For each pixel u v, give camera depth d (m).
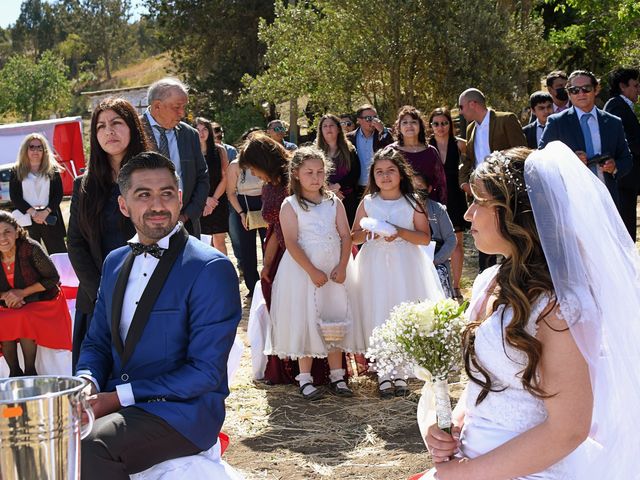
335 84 20.23
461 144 9.97
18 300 6.62
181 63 36.09
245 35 34.12
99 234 4.93
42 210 11.55
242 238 9.62
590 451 2.85
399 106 20.17
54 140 18.80
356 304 6.56
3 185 14.52
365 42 19.95
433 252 6.92
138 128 4.96
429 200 7.22
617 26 14.88
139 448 3.47
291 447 5.41
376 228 6.32
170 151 5.91
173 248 3.72
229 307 3.67
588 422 2.67
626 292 2.76
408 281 6.45
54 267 6.77
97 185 4.92
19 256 6.64
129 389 3.56
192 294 3.66
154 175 3.72
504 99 20.27
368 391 6.55
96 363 3.81
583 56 22.22
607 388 2.77
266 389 6.71
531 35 20.94
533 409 2.79
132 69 86.88
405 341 2.95
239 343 4.52
